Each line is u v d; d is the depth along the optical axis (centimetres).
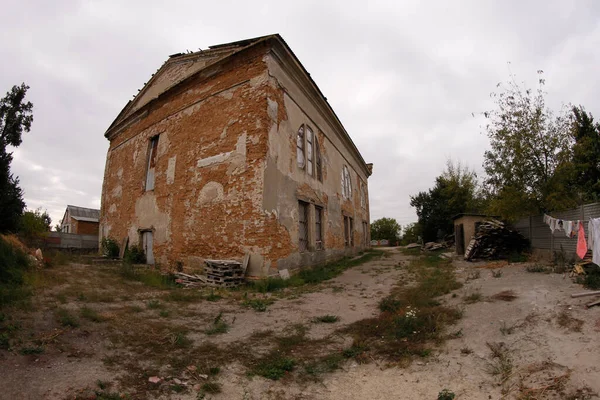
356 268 1409
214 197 1094
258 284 905
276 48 1071
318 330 552
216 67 1176
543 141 1049
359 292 863
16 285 621
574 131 1076
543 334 434
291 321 600
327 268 1341
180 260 1161
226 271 919
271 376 380
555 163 1036
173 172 1273
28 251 889
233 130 1084
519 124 1086
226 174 1073
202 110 1206
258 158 1004
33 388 300
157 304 664
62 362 360
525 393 322
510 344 427
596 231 653
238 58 1119
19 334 410
